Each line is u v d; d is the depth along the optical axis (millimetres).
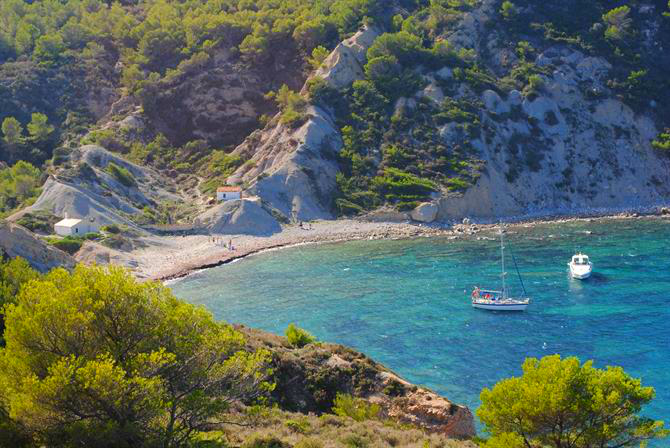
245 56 167625
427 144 141750
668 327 64812
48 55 171125
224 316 74938
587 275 84938
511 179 141625
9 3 193750
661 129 152625
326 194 136125
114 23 185125
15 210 120000
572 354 58750
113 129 157750
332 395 44469
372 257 103688
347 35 164375
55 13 190500
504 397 30688
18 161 138125
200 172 149125
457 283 86250
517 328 67000
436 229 124750
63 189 118375
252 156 148250
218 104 161125
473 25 167375
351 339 65438
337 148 143125
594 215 134125
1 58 172750
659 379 52188
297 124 144750
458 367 57125
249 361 29969
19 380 25844
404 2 177000
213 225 123688
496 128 147000
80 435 24703
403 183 134000
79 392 24531
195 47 171125
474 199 134875
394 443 34469
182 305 29953
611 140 150500
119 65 174000
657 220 126500
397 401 43500
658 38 166000
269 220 126000
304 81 160000
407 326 69125
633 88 155875
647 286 80250
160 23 179250
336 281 89500
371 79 153000
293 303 79375
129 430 25109
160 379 26734
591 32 165250
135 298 28016
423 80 151750
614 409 29484
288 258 105500
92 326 27031
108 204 122812
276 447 30312
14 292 45719
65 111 161625
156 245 113938
